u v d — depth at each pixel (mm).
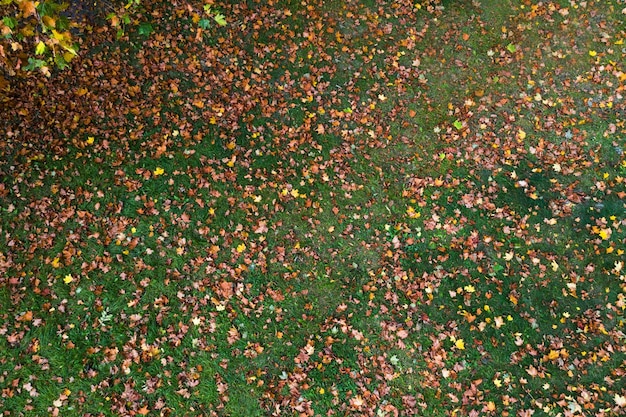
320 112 6969
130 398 5336
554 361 5695
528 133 6945
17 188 6148
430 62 7422
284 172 6574
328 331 5805
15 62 6230
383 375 5605
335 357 5672
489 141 6879
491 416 5438
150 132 6629
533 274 6133
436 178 6645
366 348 5730
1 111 6469
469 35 7621
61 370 5395
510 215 6426
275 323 5805
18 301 5625
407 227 6352
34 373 5359
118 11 7195
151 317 5715
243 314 5809
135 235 6086
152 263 5969
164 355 5562
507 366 5672
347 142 6816
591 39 7598
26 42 6637
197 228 6188
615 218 6422
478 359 5695
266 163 6617
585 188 6621
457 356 5703
